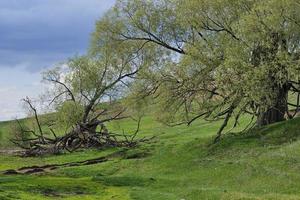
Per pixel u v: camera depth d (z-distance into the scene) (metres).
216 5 41.75
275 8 37.41
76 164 49.56
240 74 38.34
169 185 33.59
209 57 41.56
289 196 26.58
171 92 45.31
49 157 57.47
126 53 58.66
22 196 25.41
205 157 40.56
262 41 38.06
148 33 50.34
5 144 71.38
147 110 52.16
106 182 34.44
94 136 63.94
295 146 35.97
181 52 49.12
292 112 50.22
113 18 54.12
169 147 50.56
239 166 34.91
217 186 31.92
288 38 38.50
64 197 27.00
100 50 60.38
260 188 29.56
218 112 45.00
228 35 41.75
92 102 67.81
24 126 69.38
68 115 63.53
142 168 42.69
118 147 61.38
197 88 43.62
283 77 37.97
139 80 50.31
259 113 45.22
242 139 42.25
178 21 46.47
